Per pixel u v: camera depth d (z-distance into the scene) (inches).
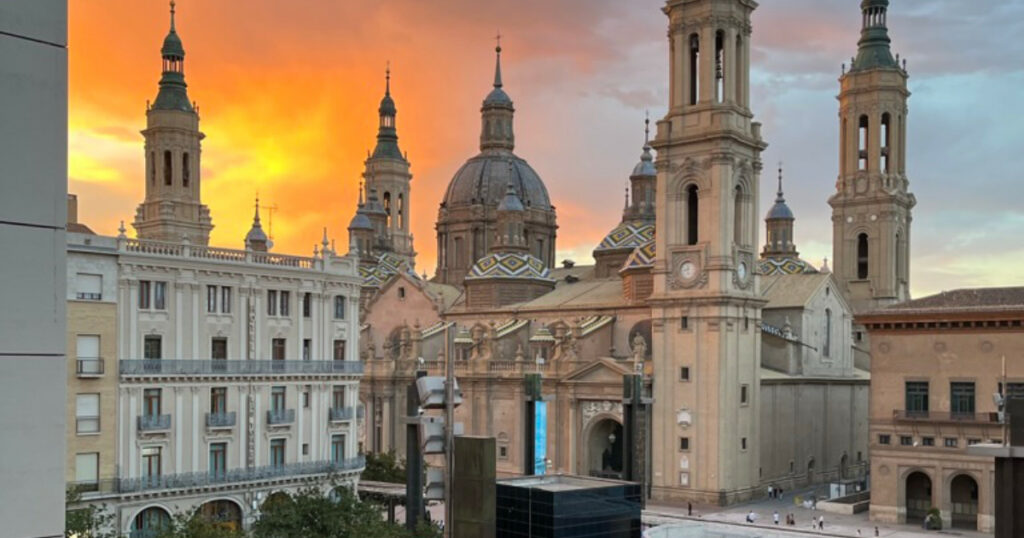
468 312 5068.9
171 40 4547.2
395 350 5137.8
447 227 6289.4
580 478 1957.4
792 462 4261.8
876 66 4926.2
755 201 4028.1
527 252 5319.9
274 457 2957.7
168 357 2709.2
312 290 3105.3
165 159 4473.4
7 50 475.5
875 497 3447.3
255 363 2901.1
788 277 4677.7
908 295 5014.8
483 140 6392.7
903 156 5024.6
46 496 490.6
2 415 475.8
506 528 1836.9
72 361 2488.9
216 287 2839.6
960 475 3302.2
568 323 4603.8
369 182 6939.0
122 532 2536.9
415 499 2647.6
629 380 3179.1
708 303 3804.1
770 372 4249.5
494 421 4439.0
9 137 476.7
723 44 3912.4
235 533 2193.7
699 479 3796.8
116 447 2573.8
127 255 2608.3
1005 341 3240.7
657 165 4001.0
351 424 3198.8
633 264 4392.2
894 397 3457.2
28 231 484.4
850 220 4980.3
